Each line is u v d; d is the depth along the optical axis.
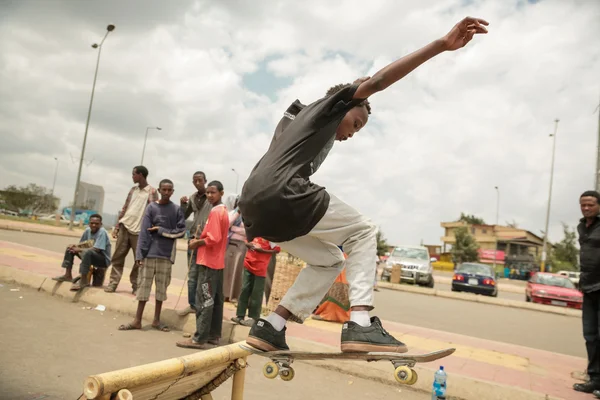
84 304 7.31
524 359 6.52
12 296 7.27
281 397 4.22
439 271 43.41
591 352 5.06
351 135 2.35
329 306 7.71
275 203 2.03
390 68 1.98
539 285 17.08
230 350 2.41
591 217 5.29
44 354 4.55
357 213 2.31
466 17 1.88
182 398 2.47
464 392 4.73
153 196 7.97
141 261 6.22
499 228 54.50
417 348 6.47
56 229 27.81
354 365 5.20
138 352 5.02
